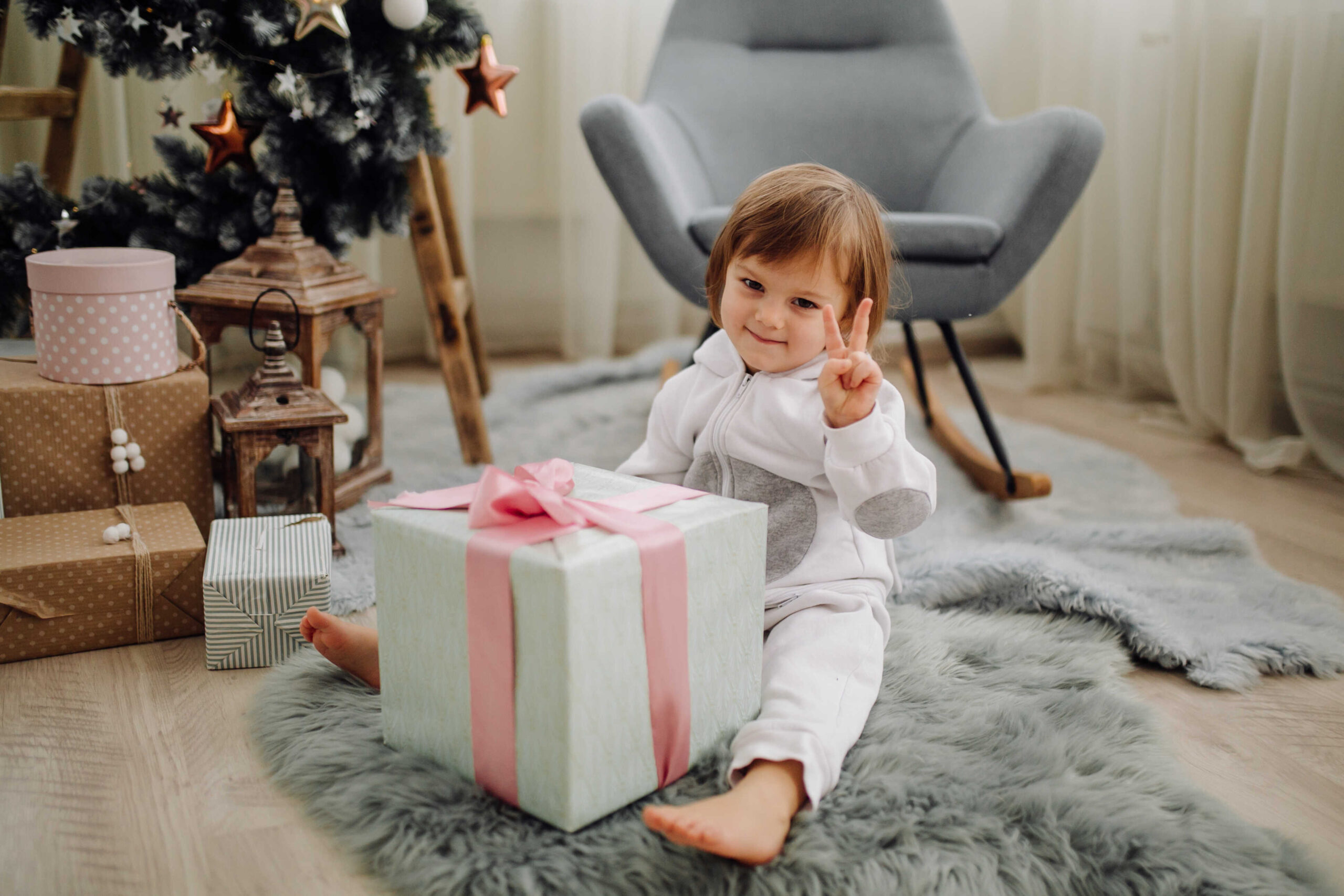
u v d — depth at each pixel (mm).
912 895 716
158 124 1911
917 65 1819
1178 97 1963
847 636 903
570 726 714
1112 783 835
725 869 727
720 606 822
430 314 1646
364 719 906
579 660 708
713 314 1076
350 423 1544
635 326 2625
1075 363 2432
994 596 1221
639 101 2354
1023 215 1461
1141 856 749
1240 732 990
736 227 969
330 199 1526
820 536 982
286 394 1240
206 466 1272
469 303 2055
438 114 2227
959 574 1221
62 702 969
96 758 879
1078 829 773
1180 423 2117
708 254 1476
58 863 746
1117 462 1822
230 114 1390
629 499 835
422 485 1573
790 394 988
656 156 1489
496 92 1538
